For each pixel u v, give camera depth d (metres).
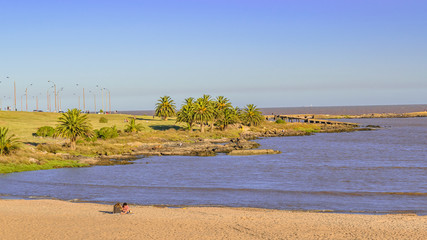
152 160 76.88
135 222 28.56
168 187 48.81
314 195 43.88
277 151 89.56
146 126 141.25
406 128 185.12
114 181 53.06
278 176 57.88
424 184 51.19
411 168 65.62
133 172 61.38
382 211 36.06
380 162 73.88
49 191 45.88
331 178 56.03
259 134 146.00
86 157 75.88
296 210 36.50
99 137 103.56
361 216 31.84
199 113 131.00
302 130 167.75
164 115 170.75
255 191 46.19
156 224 27.98
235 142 111.69
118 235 24.97
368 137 136.75
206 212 33.50
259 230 26.41
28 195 43.59
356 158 80.25
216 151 92.62
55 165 65.81
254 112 161.62
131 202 40.12
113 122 148.38
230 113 143.38
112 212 32.69
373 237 24.69
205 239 24.19
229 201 40.66
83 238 24.27
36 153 71.50
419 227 27.27
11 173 59.09
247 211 34.47
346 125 196.25
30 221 28.55
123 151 87.69
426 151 92.75
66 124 81.38
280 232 25.92
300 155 85.62
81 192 45.38
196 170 63.84
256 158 80.44
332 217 31.16
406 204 39.22
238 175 58.75
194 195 43.81
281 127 173.00
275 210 35.34
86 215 31.06
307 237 24.73
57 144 85.62
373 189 47.78
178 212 33.16
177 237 24.58
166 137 115.06
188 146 99.56
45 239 23.97
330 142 118.50
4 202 37.44
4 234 24.97
